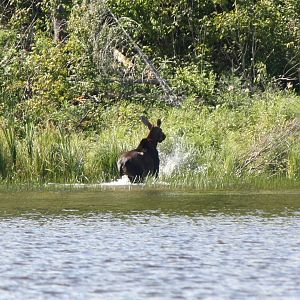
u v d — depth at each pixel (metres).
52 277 34.91
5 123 77.94
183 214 51.28
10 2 107.19
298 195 61.00
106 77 93.06
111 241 42.38
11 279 34.59
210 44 99.56
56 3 100.50
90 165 73.56
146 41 100.56
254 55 98.94
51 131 76.12
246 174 72.25
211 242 41.91
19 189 66.00
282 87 100.06
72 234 44.41
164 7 99.31
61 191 64.50
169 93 92.94
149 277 34.81
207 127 82.06
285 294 32.03
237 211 52.41
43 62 93.44
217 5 102.38
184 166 74.44
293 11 100.75
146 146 72.25
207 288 32.97
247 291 32.47
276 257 38.25
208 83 93.19
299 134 76.31
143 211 52.56
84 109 88.94
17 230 45.69
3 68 94.00
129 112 88.38
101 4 94.94
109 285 33.56
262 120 81.75
